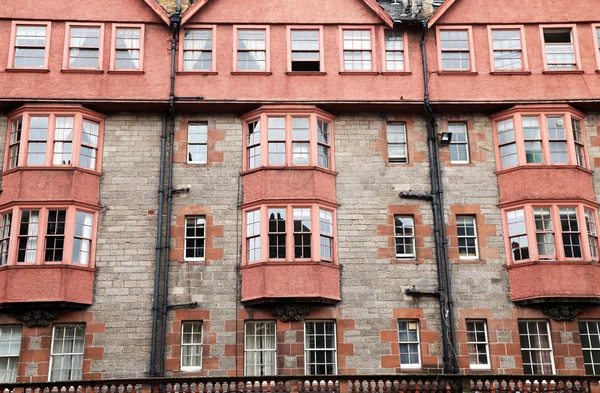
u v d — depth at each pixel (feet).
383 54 88.84
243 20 89.10
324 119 86.84
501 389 71.97
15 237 78.84
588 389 71.77
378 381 74.54
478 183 85.46
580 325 81.20
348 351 78.84
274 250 80.79
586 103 86.99
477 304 80.79
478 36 89.76
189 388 70.74
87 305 78.54
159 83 86.02
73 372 77.20
